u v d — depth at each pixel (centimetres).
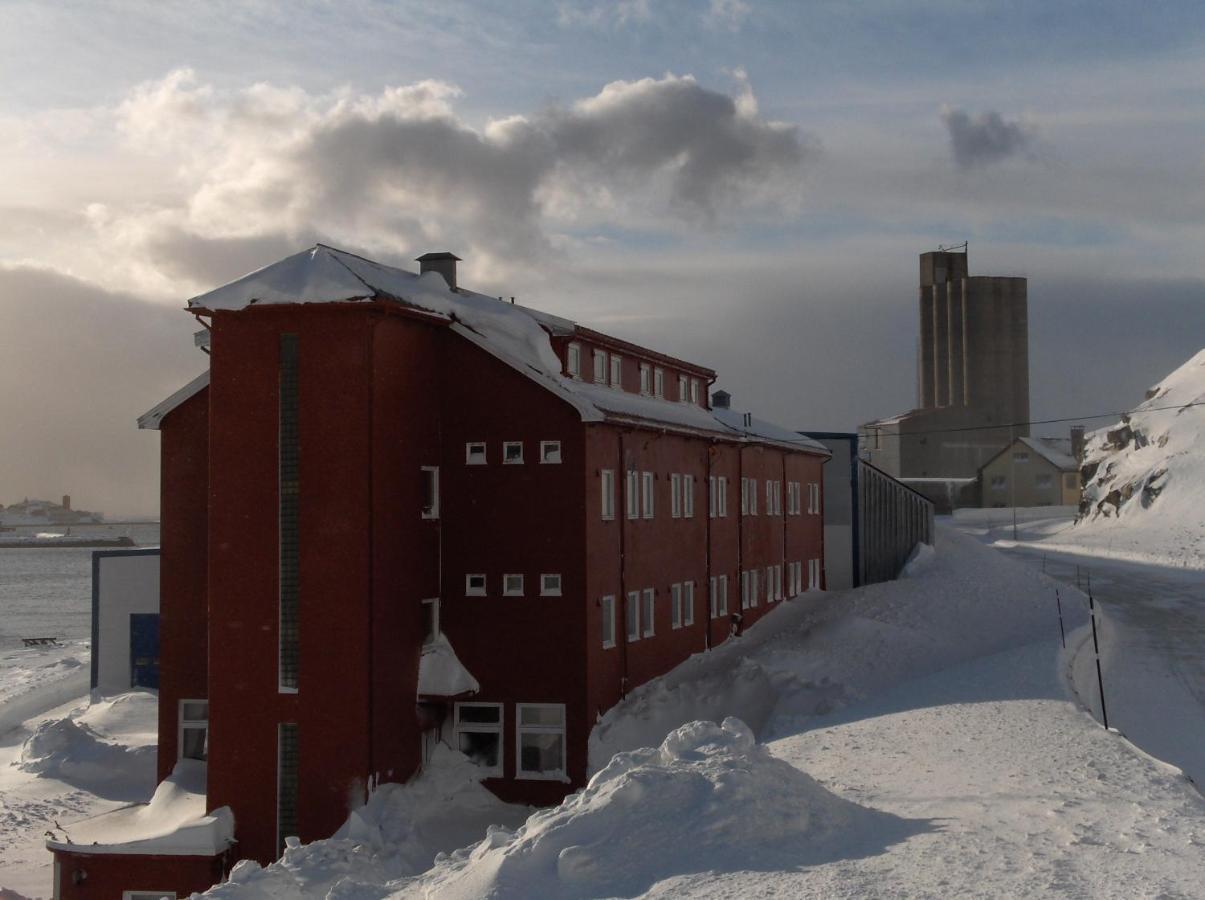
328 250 3078
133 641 4869
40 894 2853
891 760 2153
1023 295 18750
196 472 3419
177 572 3400
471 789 3172
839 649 4084
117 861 2802
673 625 3925
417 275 3503
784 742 2517
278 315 2969
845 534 6016
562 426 3222
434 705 3189
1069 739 2238
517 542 3241
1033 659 3312
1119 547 9012
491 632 3244
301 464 2942
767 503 5094
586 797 1642
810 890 1301
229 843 2891
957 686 3031
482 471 3275
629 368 4016
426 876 1789
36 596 16862
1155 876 1291
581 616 3191
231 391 2995
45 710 5144
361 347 2930
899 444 16238
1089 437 14112
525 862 1518
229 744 2947
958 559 6625
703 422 4391
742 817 1534
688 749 1756
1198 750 2792
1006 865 1360
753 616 4812
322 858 2344
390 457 3019
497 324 3372
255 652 2950
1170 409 11512
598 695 3253
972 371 18562
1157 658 4072
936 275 19288
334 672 2895
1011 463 14088
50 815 3500
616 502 3441
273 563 2952
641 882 1434
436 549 3272
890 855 1433
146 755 3866
